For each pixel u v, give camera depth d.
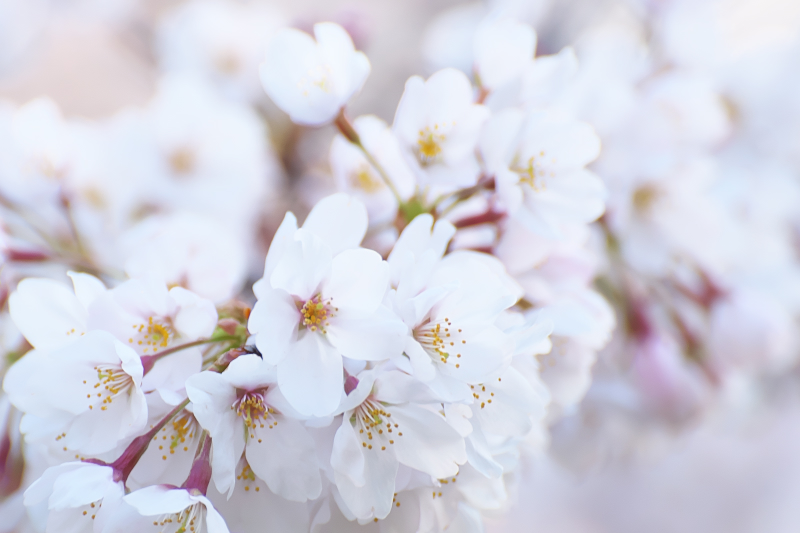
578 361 0.44
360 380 0.39
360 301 0.39
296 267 0.39
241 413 0.39
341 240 0.40
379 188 0.44
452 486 0.41
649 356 0.49
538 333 0.39
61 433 0.40
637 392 0.50
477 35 0.43
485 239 0.43
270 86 0.41
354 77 0.42
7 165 0.48
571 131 0.42
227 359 0.40
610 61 0.50
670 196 0.48
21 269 0.46
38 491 0.39
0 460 0.43
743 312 0.49
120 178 0.50
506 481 0.43
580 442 0.52
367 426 0.40
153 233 0.47
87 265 0.47
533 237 0.42
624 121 0.48
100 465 0.39
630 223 0.48
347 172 0.44
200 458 0.40
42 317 0.40
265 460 0.39
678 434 0.52
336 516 0.41
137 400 0.39
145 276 0.40
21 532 0.43
